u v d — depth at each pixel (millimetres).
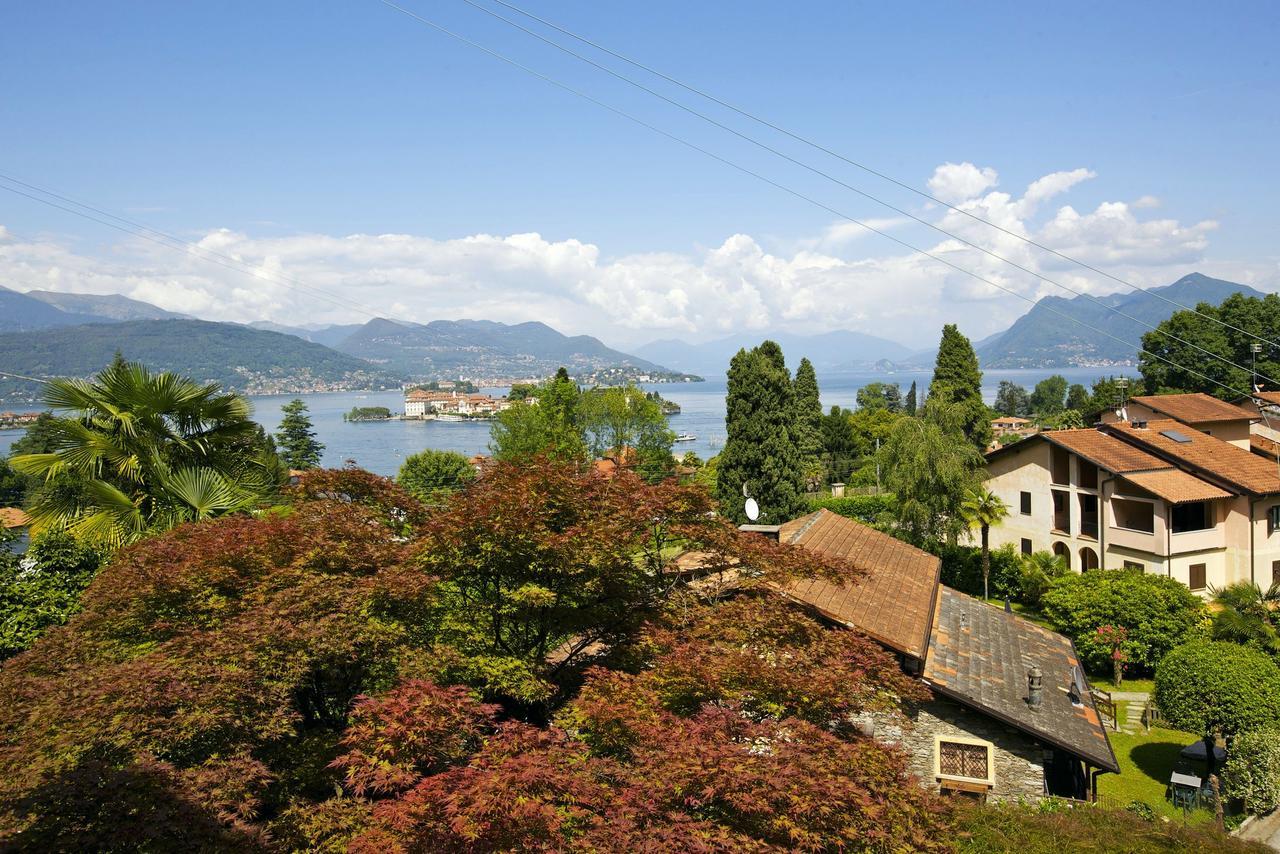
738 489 48375
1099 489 37469
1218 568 35656
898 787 10156
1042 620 35281
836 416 87188
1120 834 14219
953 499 40781
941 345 73312
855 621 16688
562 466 16172
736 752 9336
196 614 13547
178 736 10195
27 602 20141
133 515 20578
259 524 15703
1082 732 16656
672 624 14945
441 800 8445
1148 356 73312
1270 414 48812
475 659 13352
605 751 11148
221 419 23266
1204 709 20312
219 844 9250
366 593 12820
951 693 16375
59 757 9820
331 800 11070
